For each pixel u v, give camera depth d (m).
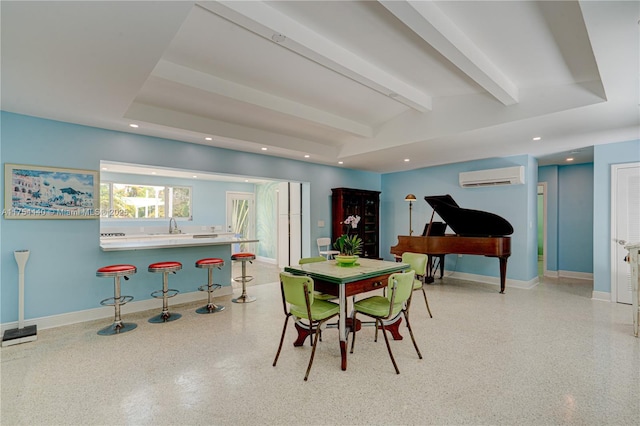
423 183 7.06
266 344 3.11
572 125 3.75
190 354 2.87
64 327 3.56
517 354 2.84
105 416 1.97
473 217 5.20
